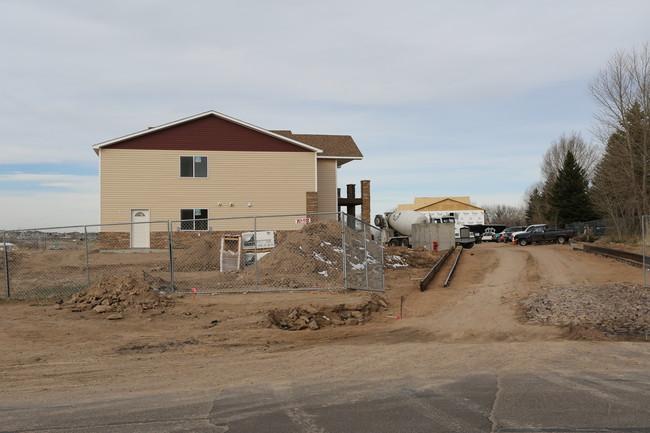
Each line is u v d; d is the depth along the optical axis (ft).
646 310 43.96
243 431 18.10
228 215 116.16
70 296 51.42
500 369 27.17
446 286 64.90
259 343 37.04
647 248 109.19
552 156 275.39
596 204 183.52
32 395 24.18
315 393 23.12
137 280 54.29
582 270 77.25
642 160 149.38
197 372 28.37
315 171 119.75
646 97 146.10
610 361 28.76
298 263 63.82
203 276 65.26
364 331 41.73
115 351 34.40
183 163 115.03
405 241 147.23
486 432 17.39
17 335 38.29
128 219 112.68
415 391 22.98
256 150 117.80
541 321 43.37
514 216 487.61
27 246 66.69
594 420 18.42
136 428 18.76
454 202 384.68
